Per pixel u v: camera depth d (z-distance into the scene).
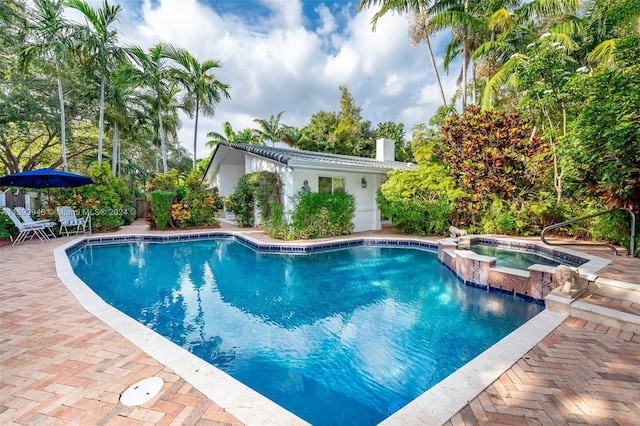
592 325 3.79
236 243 12.24
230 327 4.78
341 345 4.20
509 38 15.24
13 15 13.33
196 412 2.30
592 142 7.03
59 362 3.02
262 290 6.56
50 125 18.58
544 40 9.90
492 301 5.81
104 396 2.51
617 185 6.73
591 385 2.59
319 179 12.95
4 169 22.77
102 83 16.66
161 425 2.17
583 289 4.65
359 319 5.07
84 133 22.84
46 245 10.25
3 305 4.61
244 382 3.42
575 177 8.24
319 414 2.93
